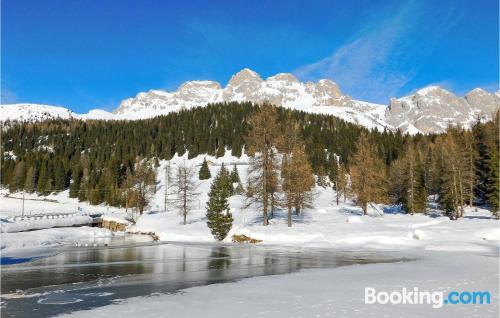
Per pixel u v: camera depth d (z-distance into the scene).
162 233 53.59
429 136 138.00
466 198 67.69
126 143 161.62
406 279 19.05
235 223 52.56
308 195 48.75
